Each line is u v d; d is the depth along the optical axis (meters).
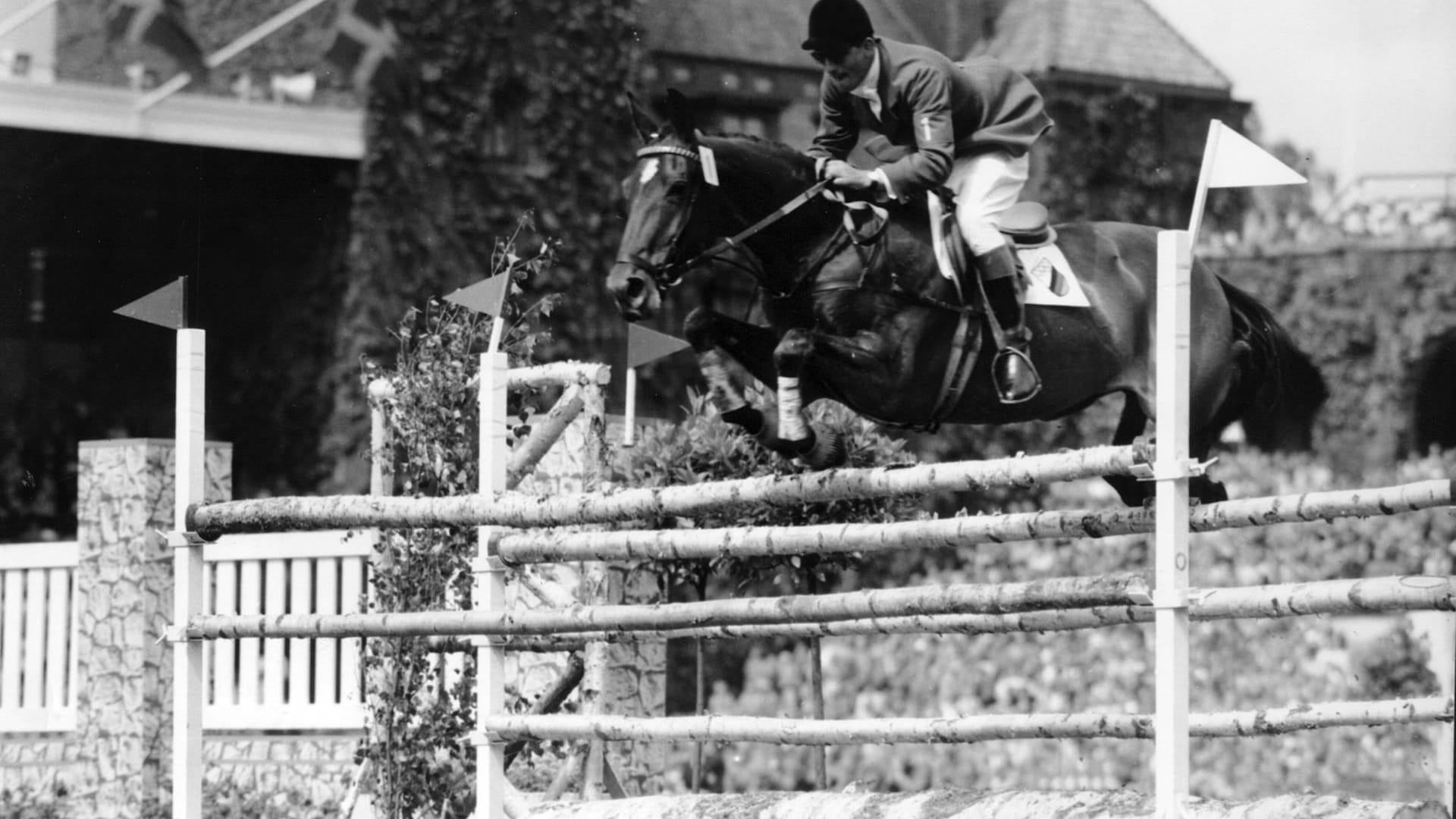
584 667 10.34
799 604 7.23
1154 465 6.23
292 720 13.51
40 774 13.81
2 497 21.33
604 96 20.05
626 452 11.05
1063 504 16.58
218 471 13.67
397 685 10.18
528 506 7.89
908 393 7.82
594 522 7.80
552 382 10.12
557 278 19.69
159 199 20.97
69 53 20.05
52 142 20.75
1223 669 14.95
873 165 15.79
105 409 21.53
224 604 13.71
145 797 13.09
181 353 8.87
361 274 20.00
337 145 20.09
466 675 10.36
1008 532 6.72
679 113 7.64
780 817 7.61
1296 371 16.28
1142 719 6.80
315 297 20.31
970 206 7.98
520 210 19.91
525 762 11.72
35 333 21.39
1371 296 16.52
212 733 14.27
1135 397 8.83
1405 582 5.97
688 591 17.56
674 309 19.53
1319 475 15.95
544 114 19.97
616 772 11.25
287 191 20.58
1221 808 6.21
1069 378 8.34
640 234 7.56
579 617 7.81
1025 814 6.82
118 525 13.53
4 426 21.36
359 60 20.09
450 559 10.16
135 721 13.20
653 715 11.56
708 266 7.99
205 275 20.80
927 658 16.34
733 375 7.47
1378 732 14.16
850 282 7.62
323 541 13.30
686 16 20.11
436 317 10.77
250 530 8.66
